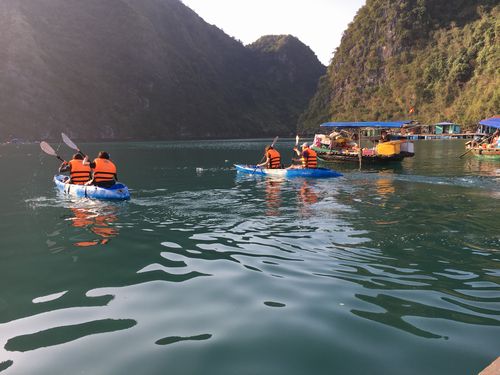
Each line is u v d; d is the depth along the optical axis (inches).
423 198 408.5
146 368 119.3
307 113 5447.8
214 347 130.3
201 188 510.6
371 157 837.2
